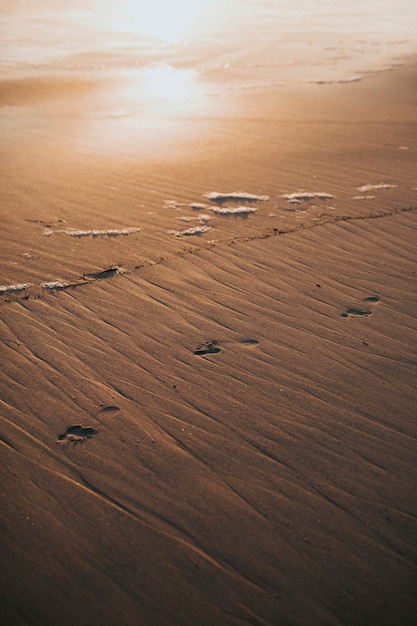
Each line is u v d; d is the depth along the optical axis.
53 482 3.00
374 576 2.54
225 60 18.55
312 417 3.45
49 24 27.22
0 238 5.66
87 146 9.02
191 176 7.51
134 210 6.37
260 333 4.25
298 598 2.45
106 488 2.97
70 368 3.85
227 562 2.60
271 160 8.19
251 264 5.20
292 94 13.31
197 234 5.78
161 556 2.62
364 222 6.02
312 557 2.62
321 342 4.15
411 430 3.35
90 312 4.48
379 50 19.41
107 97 13.01
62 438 3.28
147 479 3.02
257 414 3.48
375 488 2.97
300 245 5.54
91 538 2.71
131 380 3.76
